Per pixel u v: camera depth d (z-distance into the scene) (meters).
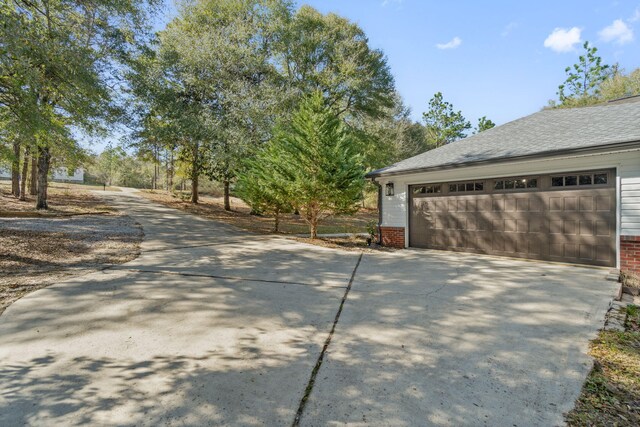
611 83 26.42
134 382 2.66
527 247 7.78
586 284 5.54
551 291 5.19
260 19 19.08
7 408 2.31
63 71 8.27
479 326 3.86
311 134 9.39
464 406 2.38
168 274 6.16
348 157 10.06
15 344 3.32
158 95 15.64
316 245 10.08
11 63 6.84
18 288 5.13
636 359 3.06
